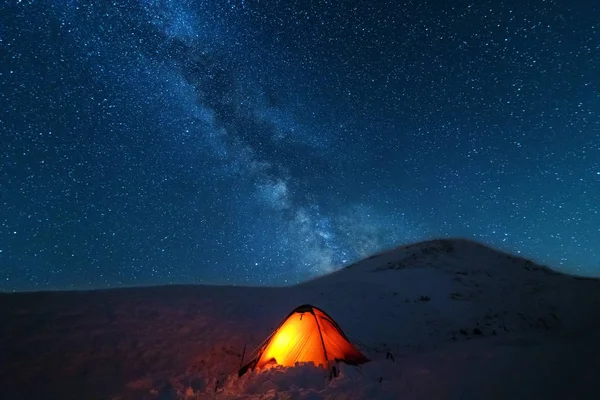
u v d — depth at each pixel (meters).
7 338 8.34
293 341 7.38
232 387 6.13
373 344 9.88
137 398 5.87
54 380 6.70
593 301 12.71
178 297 12.86
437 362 7.07
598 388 4.94
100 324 9.61
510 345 8.38
